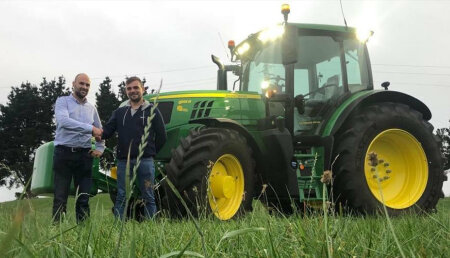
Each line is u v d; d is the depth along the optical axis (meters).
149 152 4.70
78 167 4.86
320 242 1.23
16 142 46.81
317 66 5.94
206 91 5.71
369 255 1.30
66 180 4.79
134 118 4.71
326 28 6.02
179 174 4.79
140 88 4.75
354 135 5.55
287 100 5.54
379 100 6.06
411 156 5.98
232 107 5.64
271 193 5.44
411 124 5.92
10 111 48.59
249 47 6.41
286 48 5.36
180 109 5.60
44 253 1.11
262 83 6.01
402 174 5.99
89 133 4.77
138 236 1.78
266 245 1.51
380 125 5.69
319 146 5.46
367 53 6.36
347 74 6.12
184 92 5.71
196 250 1.64
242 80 6.51
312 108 5.80
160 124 4.80
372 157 1.06
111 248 1.59
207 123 5.31
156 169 5.40
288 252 1.34
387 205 5.62
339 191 5.52
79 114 4.94
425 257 1.33
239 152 5.19
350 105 5.64
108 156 5.54
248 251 1.38
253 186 5.35
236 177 5.23
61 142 4.76
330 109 5.82
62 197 4.73
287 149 5.27
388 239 1.52
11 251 0.94
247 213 5.00
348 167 5.46
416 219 2.95
